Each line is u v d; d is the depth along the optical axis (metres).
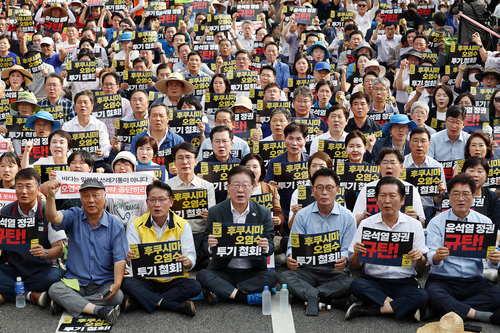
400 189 5.95
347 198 7.75
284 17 16.05
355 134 7.87
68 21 16.73
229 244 6.12
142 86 11.75
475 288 5.93
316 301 6.02
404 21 14.62
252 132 9.53
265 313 5.99
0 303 6.14
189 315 5.93
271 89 10.34
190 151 7.16
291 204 7.32
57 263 6.39
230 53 13.82
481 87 10.94
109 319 5.62
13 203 6.33
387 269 6.07
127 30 15.34
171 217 6.28
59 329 5.57
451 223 5.93
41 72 12.62
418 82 10.90
